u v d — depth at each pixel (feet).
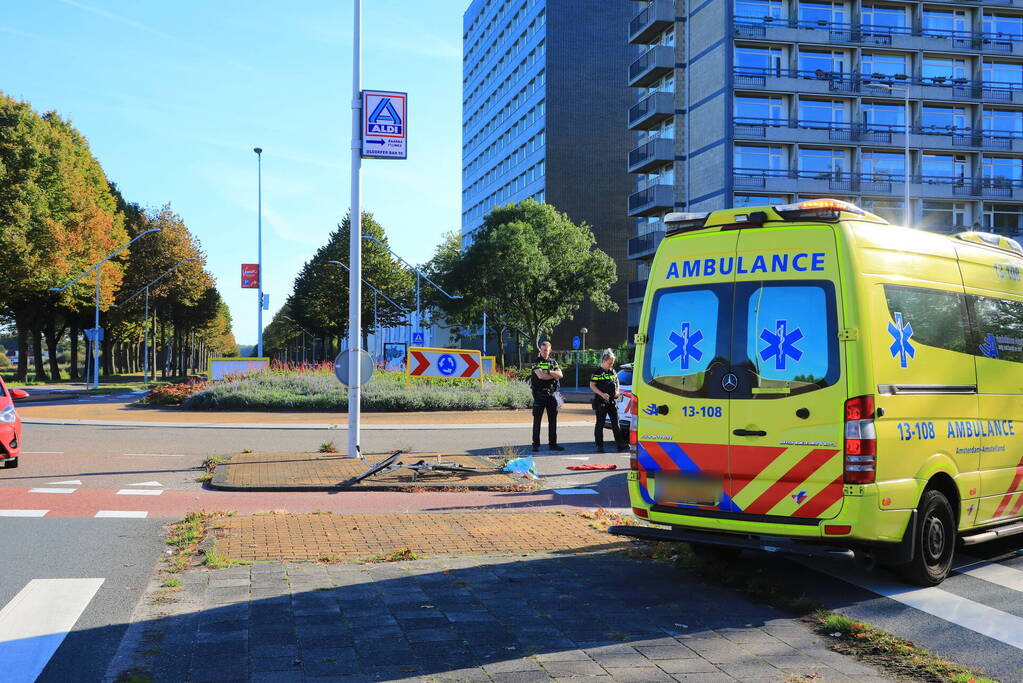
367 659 15.14
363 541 25.17
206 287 236.22
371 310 247.50
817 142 171.32
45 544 24.77
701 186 178.09
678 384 21.94
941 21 177.17
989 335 25.02
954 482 22.63
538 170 260.62
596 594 19.90
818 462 19.71
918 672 14.88
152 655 15.35
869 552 20.49
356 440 44.62
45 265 153.69
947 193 176.76
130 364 311.47
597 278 204.03
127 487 36.09
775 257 20.94
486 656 15.38
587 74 254.68
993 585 21.83
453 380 95.50
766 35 169.07
